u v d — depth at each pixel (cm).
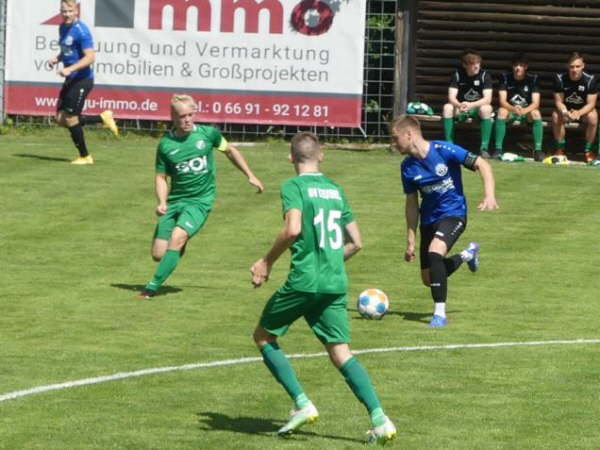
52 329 2548
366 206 4078
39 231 3612
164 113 5509
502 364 2317
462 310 2803
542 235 3688
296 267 1809
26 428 1875
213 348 2408
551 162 5131
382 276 3162
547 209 4069
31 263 3228
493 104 5494
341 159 5097
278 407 2012
